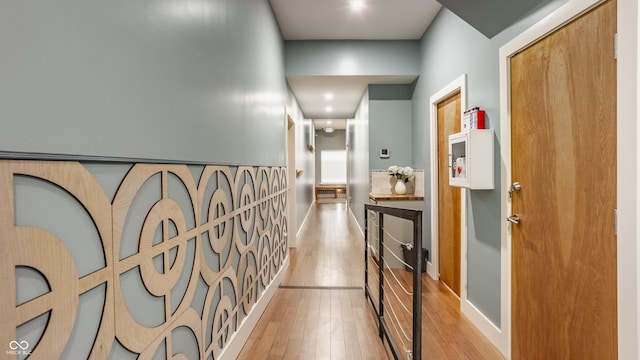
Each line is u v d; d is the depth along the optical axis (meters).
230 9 1.86
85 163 0.79
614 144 1.25
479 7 1.96
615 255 1.25
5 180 0.60
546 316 1.65
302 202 6.45
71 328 0.74
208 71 1.55
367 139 4.56
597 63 1.32
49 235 0.69
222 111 1.73
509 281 1.97
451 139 2.45
